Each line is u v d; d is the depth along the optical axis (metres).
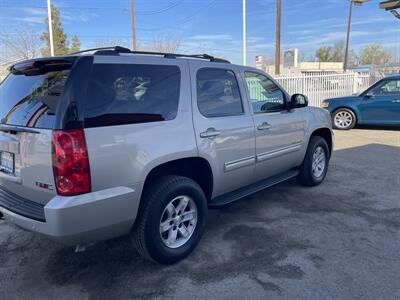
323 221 4.29
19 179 2.91
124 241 3.83
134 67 3.03
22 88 3.04
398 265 3.27
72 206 2.55
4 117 3.11
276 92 4.70
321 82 16.42
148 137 2.99
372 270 3.19
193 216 3.51
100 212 2.71
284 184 5.79
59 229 2.54
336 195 5.22
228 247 3.67
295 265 3.29
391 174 6.32
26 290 2.99
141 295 2.90
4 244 3.82
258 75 4.47
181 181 3.30
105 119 2.73
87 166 2.61
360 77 17.22
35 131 2.69
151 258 3.20
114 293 2.93
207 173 3.66
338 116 11.73
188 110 3.39
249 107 4.17
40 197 2.77
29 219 2.69
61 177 2.55
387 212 4.54
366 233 3.94
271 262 3.36
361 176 6.21
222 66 3.92
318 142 5.52
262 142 4.30
